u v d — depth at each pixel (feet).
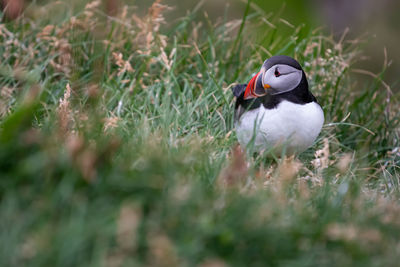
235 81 27.66
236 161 16.87
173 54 27.73
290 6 47.03
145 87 25.41
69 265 12.56
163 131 19.90
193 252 13.16
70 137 17.44
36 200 14.14
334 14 51.06
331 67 28.96
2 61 26.55
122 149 16.80
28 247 12.66
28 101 15.37
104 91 24.95
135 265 12.80
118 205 14.21
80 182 14.46
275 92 21.90
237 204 14.84
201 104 25.36
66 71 26.53
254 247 13.92
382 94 29.40
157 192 14.78
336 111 28.27
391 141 28.48
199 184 15.67
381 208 16.87
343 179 20.16
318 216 15.57
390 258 14.15
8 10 27.53
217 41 29.81
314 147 25.67
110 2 29.04
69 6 28.99
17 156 14.87
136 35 28.99
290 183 17.83
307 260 13.69
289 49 30.32
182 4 45.68
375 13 51.75
